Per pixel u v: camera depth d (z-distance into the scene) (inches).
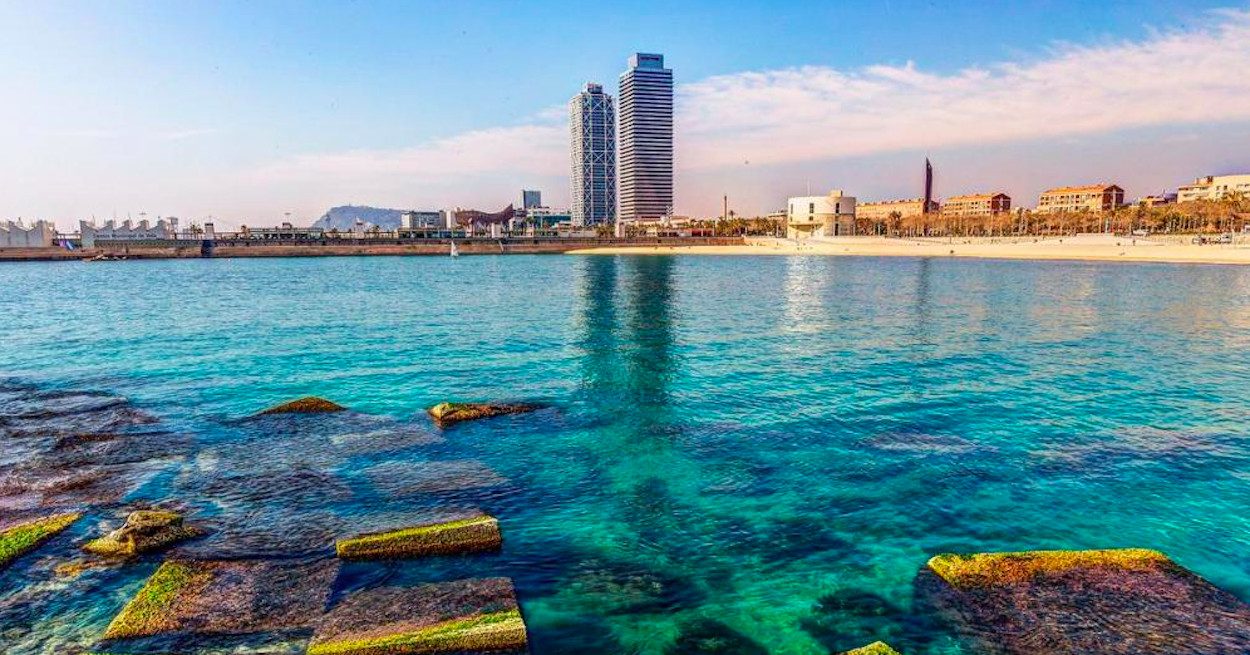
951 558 468.4
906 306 2135.8
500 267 5191.9
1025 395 964.0
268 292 2819.9
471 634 380.5
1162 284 2839.6
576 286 3139.8
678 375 1106.7
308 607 410.6
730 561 493.7
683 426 818.8
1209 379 1067.9
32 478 635.5
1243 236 5664.4
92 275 4212.6
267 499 589.3
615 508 581.6
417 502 587.8
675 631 410.6
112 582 445.7
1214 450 725.9
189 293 2760.8
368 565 469.1
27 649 374.9
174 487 614.5
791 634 406.9
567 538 525.0
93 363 1210.6
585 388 1016.9
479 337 1525.6
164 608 403.2
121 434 775.7
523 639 386.9
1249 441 757.3
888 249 6781.5
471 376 1103.0
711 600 443.5
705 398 953.5
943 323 1734.7
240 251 7229.3
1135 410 886.4
